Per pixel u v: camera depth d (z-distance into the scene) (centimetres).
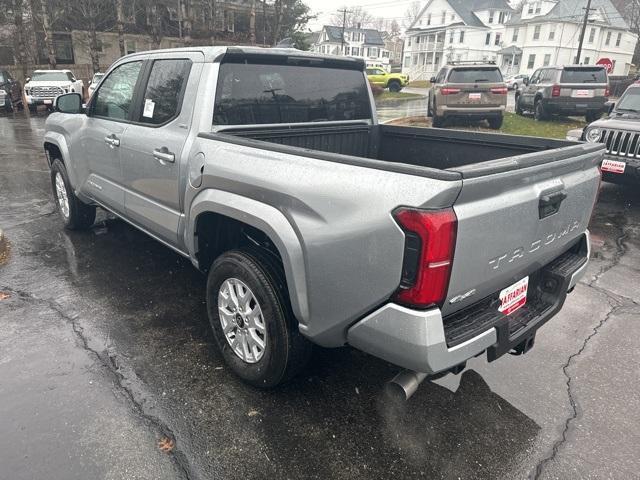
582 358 323
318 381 291
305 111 362
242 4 3647
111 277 421
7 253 470
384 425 256
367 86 405
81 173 464
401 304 199
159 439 241
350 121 393
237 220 283
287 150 238
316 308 230
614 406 276
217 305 294
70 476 218
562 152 237
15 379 282
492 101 1320
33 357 304
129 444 237
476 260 201
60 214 566
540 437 251
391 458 235
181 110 316
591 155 264
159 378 288
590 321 374
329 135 380
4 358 302
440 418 263
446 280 192
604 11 5372
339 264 214
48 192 706
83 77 3309
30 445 234
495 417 265
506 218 208
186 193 304
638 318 379
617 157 672
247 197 256
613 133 673
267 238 277
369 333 211
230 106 316
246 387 283
